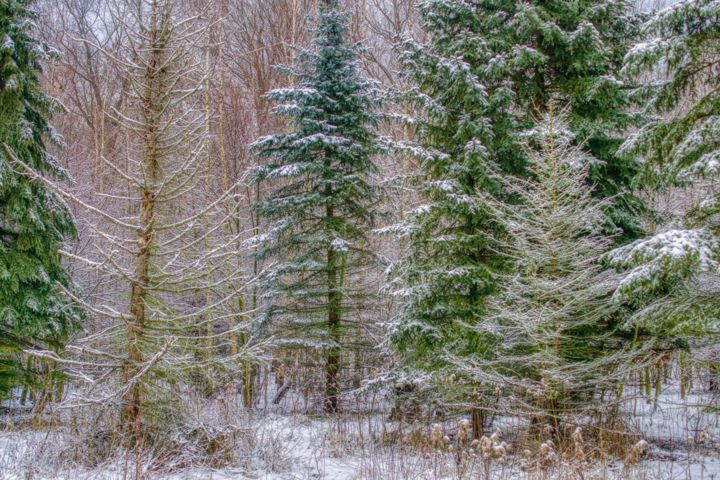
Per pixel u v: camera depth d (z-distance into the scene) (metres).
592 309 8.80
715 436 10.23
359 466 8.45
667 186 8.66
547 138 9.30
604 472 6.91
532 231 8.55
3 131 11.11
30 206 11.39
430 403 10.67
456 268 10.12
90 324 15.25
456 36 11.13
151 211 7.88
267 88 23.72
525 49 10.37
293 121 14.93
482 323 9.10
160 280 7.91
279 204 14.20
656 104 7.98
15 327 11.02
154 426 7.82
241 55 25.56
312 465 8.49
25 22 11.41
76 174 20.47
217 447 8.19
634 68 7.39
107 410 7.73
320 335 14.19
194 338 7.53
